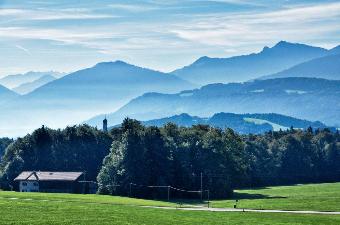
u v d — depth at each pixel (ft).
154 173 620.08
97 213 340.18
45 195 483.92
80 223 294.46
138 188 604.08
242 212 398.21
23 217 307.58
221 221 327.88
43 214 323.37
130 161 609.83
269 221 333.83
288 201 513.45
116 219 315.99
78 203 408.67
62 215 322.55
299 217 360.48
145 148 623.36
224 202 527.40
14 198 435.12
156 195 611.47
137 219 320.91
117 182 606.55
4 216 308.40
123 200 484.74
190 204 507.30
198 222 319.27
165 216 343.67
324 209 433.89
